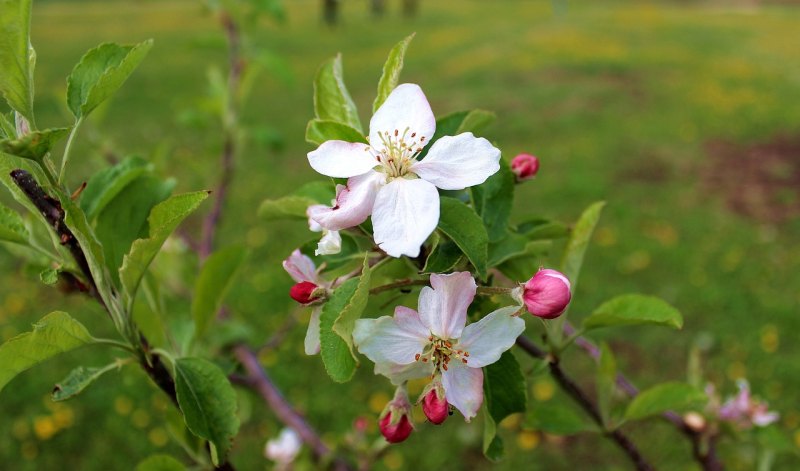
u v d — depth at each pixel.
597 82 12.65
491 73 13.64
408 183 1.01
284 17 3.00
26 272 1.55
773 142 9.38
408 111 1.07
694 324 5.43
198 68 14.24
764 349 5.14
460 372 1.02
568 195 7.58
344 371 0.98
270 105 11.39
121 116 10.46
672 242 6.65
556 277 1.02
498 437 1.12
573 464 4.25
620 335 5.29
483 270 1.00
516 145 9.30
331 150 1.04
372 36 19.27
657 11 25.55
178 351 1.59
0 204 1.23
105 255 1.32
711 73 13.43
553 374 1.42
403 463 4.28
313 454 2.11
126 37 18.91
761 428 1.91
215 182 4.21
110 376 4.87
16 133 1.11
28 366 1.13
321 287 1.10
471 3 29.14
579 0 30.17
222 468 1.32
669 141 9.41
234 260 1.64
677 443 4.28
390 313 1.69
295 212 1.35
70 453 4.32
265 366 4.98
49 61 14.59
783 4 28.80
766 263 6.29
